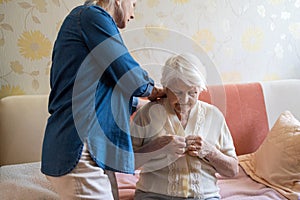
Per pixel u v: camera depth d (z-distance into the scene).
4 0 1.71
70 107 1.06
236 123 1.98
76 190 1.07
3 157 1.71
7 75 1.78
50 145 1.10
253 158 1.86
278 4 2.23
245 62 2.22
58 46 1.10
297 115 2.12
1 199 1.38
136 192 1.38
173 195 1.29
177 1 2.01
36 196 1.40
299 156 1.59
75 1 1.83
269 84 2.11
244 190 1.58
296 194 1.49
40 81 1.83
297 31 2.31
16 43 1.76
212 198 1.33
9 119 1.70
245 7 2.16
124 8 1.19
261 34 2.22
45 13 1.78
